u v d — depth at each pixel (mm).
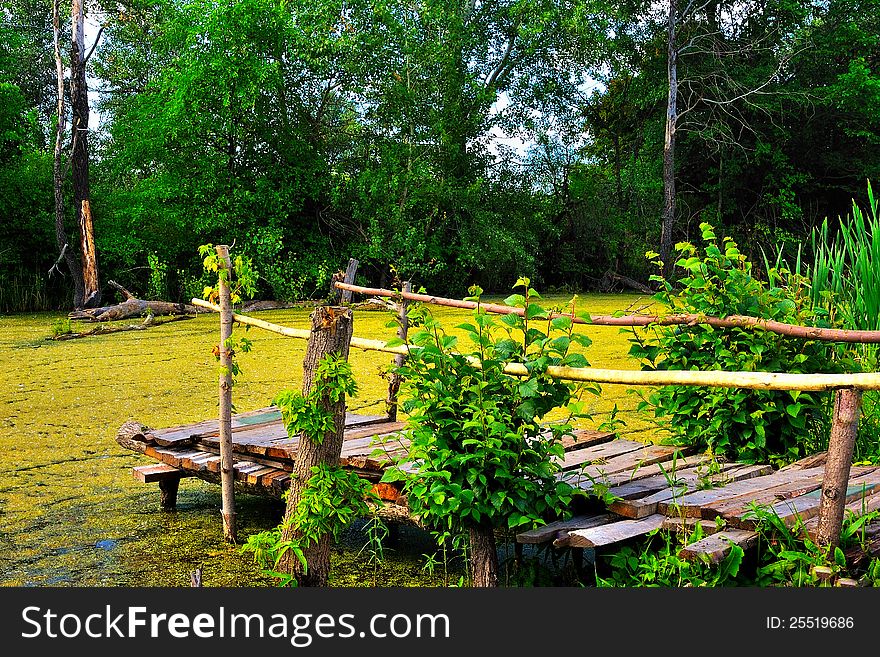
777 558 3180
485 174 23453
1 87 19750
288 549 3598
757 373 3133
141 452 5184
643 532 3396
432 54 21359
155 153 19875
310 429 3467
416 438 3492
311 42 19859
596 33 23922
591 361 9445
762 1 24969
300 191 20250
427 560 4246
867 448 4953
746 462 4488
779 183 25781
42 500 5199
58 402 8055
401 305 5441
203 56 19000
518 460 3459
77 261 19188
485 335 3717
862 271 5910
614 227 25234
